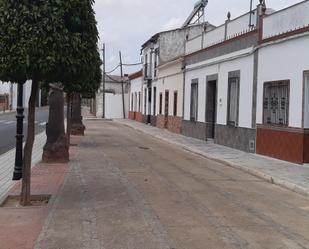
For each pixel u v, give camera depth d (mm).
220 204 9742
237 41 20656
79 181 12258
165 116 35781
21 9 8148
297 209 9508
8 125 35312
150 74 43219
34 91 9281
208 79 24766
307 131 15266
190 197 10375
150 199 10047
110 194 10523
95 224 7953
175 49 39250
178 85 31422
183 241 7070
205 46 25641
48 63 8211
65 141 15953
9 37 8156
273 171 13914
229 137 21500
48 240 7043
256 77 18688
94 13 8906
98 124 44781
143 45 47000
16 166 12250
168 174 13781
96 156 18031
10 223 8016
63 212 8773
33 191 10766
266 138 17797
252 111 19016
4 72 8430
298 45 15570
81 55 8625
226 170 15062
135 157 18078
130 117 57625
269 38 17438
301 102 15328
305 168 14617
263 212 9133
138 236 7281
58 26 8266
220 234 7484
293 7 16031
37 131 32250
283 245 6988
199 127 26266
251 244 6996
